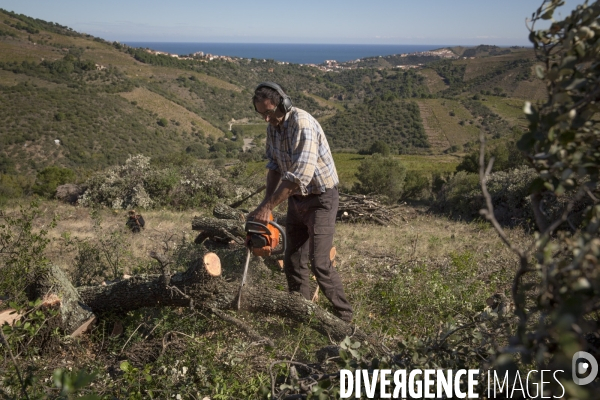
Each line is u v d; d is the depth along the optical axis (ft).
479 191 51.85
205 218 19.42
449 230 38.63
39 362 10.21
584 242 3.41
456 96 526.98
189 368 9.82
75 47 594.24
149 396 8.64
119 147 313.12
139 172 56.39
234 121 518.78
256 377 9.43
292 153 11.13
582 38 4.25
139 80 508.53
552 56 4.57
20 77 390.21
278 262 16.02
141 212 49.26
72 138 296.92
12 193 65.98
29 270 11.68
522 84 539.29
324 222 11.89
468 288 15.38
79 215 43.01
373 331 12.00
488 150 77.77
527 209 42.24
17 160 260.21
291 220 12.51
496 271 18.40
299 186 10.84
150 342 10.91
